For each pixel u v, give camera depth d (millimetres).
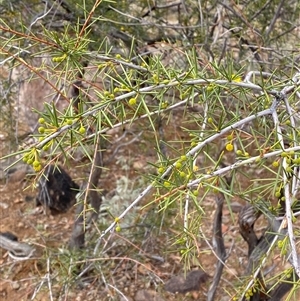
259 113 1127
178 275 3268
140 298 3107
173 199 1050
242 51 2445
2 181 4402
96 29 2416
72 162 4000
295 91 1169
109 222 3229
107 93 1124
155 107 1357
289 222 959
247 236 2229
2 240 3648
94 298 3035
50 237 3777
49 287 2463
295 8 2736
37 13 2549
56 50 1230
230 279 3213
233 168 1032
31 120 3590
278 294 2164
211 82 1162
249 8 2654
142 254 3014
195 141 1154
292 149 1010
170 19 3129
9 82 2811
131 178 4016
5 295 3299
